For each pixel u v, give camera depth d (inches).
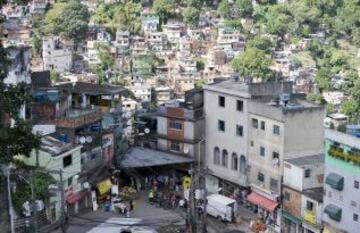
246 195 2827.3
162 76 7765.8
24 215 2138.3
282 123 2632.9
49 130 2615.7
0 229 1181.7
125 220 2517.2
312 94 6806.1
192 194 2069.4
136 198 2815.0
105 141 2805.1
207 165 3051.2
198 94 3073.3
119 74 7726.4
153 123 3243.1
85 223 2461.9
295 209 2506.2
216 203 2610.7
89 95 2999.5
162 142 3129.9
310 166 2487.7
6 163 1104.2
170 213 2625.5
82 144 2623.0
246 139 2832.2
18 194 1605.6
